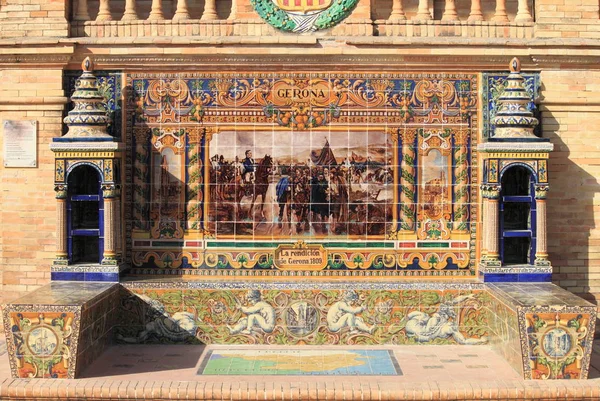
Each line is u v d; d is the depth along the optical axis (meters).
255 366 12.07
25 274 13.90
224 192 13.84
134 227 13.91
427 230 13.82
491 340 13.05
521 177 14.00
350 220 13.80
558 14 13.90
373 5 14.20
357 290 13.23
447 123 13.80
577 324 11.37
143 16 14.62
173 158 13.90
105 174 13.30
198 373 11.72
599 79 13.91
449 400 10.98
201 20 13.81
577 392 11.04
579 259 13.99
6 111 13.86
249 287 13.23
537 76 13.90
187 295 13.27
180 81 13.86
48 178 13.84
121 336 13.29
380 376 11.59
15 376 11.46
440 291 13.25
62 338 11.44
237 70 13.79
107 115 13.59
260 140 13.84
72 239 13.53
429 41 13.55
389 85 13.79
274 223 13.84
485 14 14.55
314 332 13.24
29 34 13.79
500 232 13.39
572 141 13.95
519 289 12.72
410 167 13.81
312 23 13.72
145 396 11.05
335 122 13.80
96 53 13.71
